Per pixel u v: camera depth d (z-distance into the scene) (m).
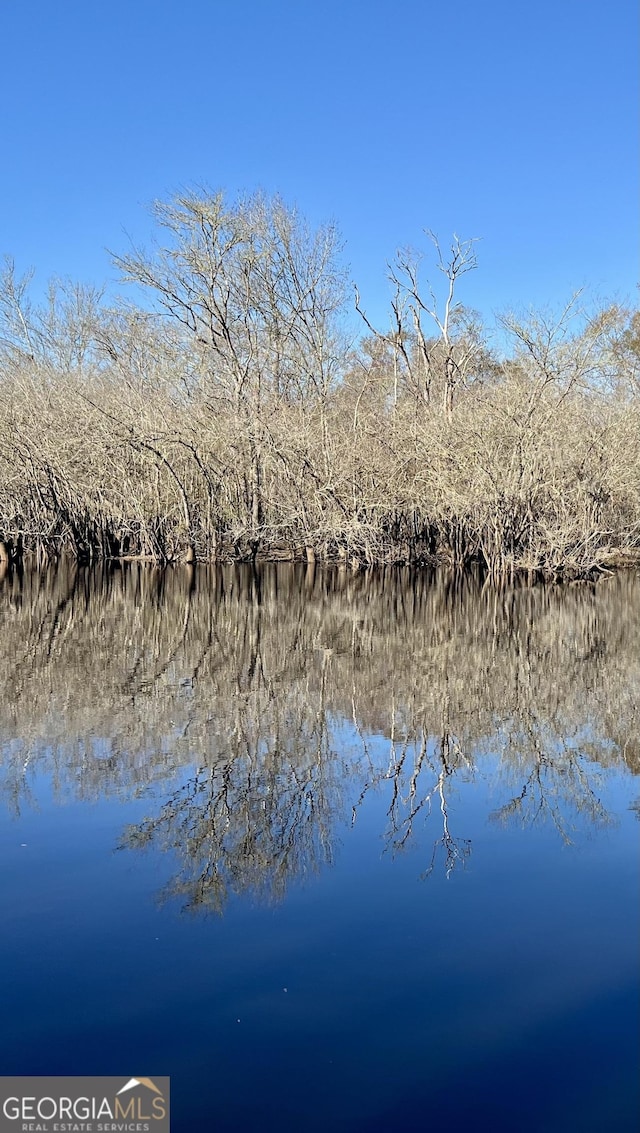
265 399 23.91
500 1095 3.01
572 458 17.44
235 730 7.02
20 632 11.37
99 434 19.92
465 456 17.77
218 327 30.81
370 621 12.66
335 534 19.05
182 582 17.31
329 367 26.53
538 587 17.02
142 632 11.51
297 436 19.64
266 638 11.16
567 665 9.69
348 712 7.59
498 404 17.98
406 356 30.28
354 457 19.39
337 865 4.65
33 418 20.22
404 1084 3.07
